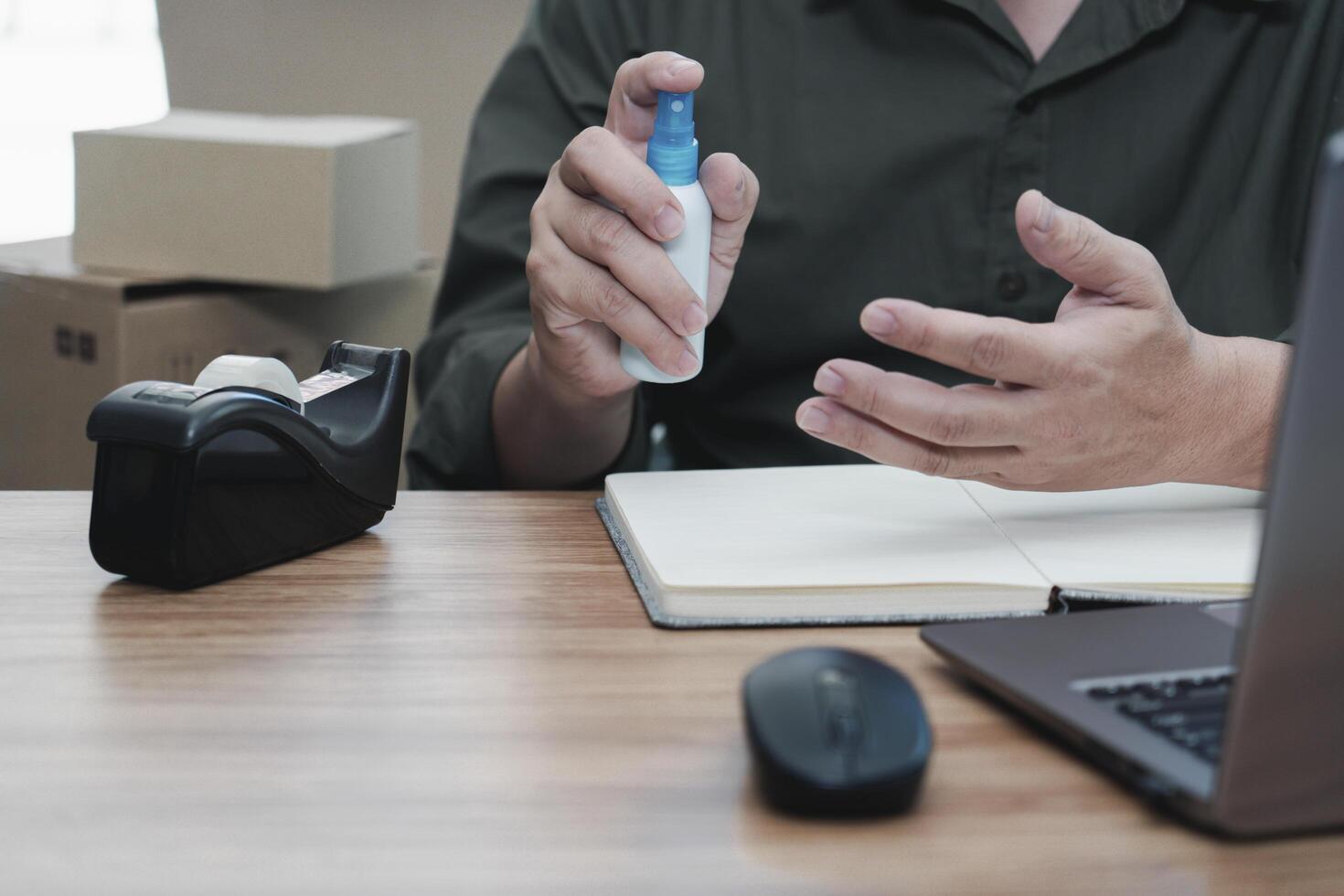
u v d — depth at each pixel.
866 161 1.08
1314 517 0.36
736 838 0.41
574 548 0.70
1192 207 1.08
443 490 0.98
